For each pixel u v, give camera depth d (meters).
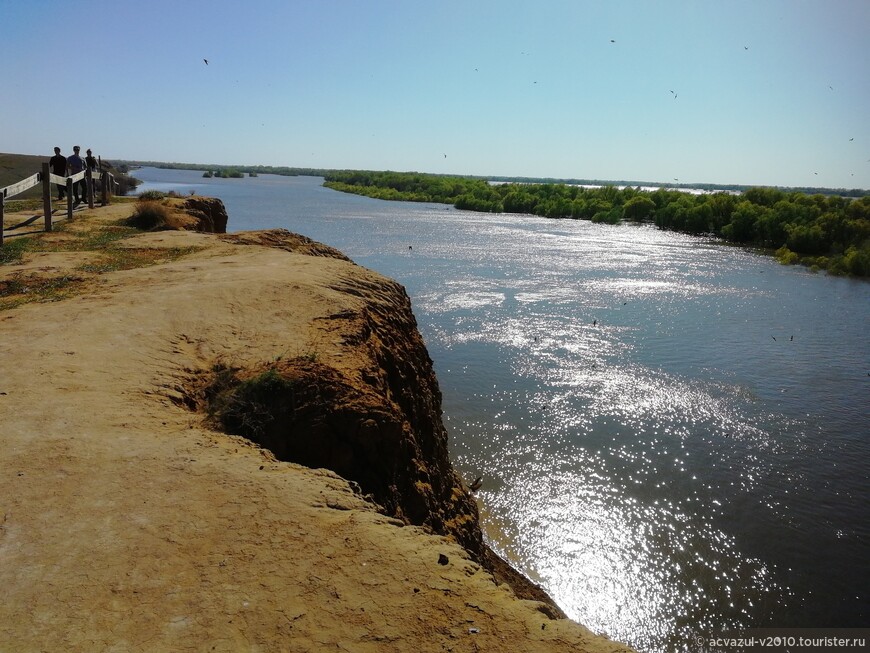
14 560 3.47
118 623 3.05
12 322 7.84
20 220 16.27
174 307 8.50
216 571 3.50
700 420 15.83
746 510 12.04
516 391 17.22
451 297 27.28
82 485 4.31
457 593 3.48
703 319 25.36
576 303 27.17
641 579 10.16
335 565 3.63
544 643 3.12
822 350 21.62
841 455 14.22
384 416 6.45
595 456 13.87
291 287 9.62
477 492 12.35
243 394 6.09
